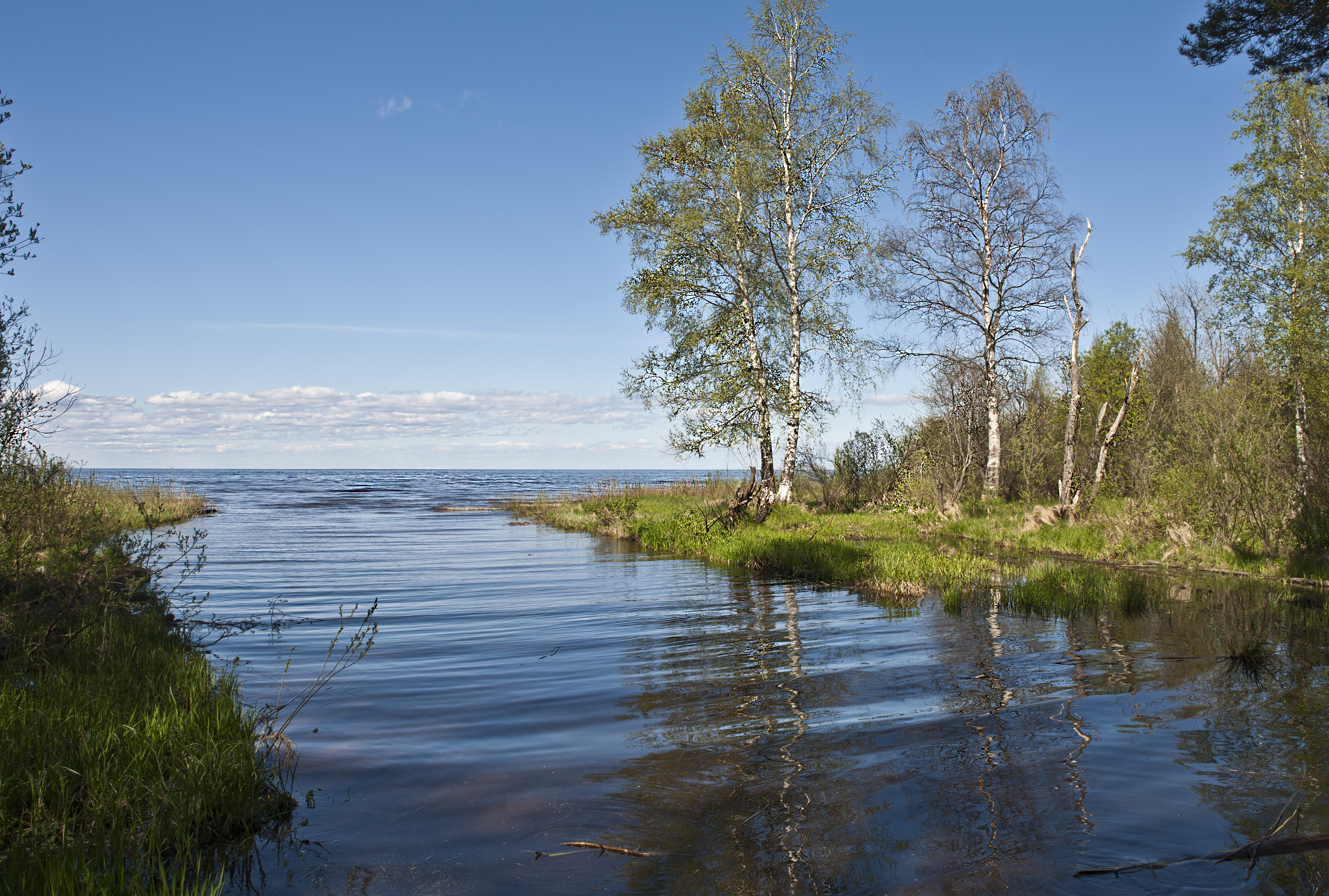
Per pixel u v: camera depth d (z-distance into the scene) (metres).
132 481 40.41
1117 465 20.31
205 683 5.39
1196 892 2.97
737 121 20.66
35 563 6.56
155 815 3.51
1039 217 22.53
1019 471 24.86
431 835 3.60
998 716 5.19
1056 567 12.27
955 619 8.69
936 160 23.66
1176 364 21.94
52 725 4.29
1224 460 13.55
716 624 8.64
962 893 2.99
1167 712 5.20
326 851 3.45
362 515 31.94
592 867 3.28
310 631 8.38
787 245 22.34
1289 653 6.87
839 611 9.40
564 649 7.46
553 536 22.00
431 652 7.36
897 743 4.70
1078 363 19.34
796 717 5.27
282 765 4.46
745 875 3.18
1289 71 12.36
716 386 20.62
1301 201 19.95
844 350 22.33
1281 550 12.34
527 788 4.12
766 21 21.84
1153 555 13.77
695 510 20.78
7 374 6.64
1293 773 4.11
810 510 23.92
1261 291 20.86
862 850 3.37
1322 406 14.02
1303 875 3.07
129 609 7.30
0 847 3.33
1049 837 3.45
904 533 19.42
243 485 76.44
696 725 5.14
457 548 18.00
